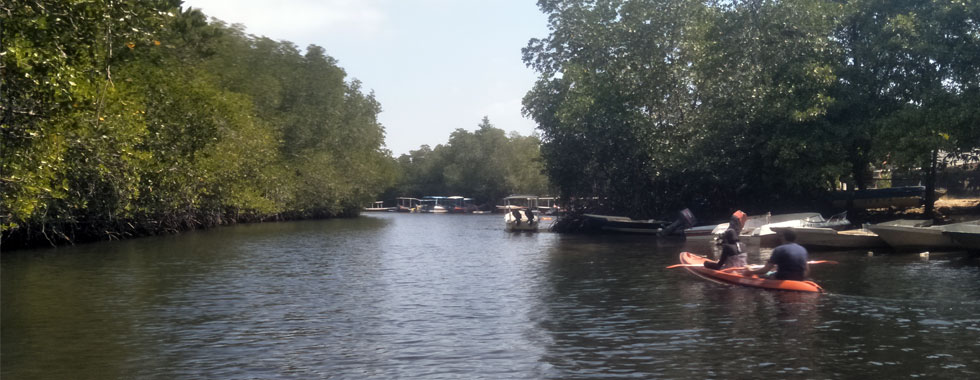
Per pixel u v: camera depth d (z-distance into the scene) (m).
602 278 19.53
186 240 38.41
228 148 45.47
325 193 74.25
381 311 14.22
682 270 21.30
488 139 130.62
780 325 12.19
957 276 18.81
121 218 36.84
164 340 11.36
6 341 11.26
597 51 47.25
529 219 50.84
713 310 13.80
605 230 46.09
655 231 42.59
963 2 34.31
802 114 36.81
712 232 37.28
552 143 49.94
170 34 22.41
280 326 12.59
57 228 33.28
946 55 35.06
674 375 8.98
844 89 38.38
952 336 11.16
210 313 13.98
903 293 15.75
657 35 44.53
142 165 30.97
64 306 14.80
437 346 10.89
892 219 41.59
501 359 10.01
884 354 9.96
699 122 41.69
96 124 23.23
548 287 17.73
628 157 45.56
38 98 17.38
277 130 64.19
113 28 18.16
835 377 8.79
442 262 25.12
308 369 9.48
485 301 15.48
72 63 17.73
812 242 28.19
